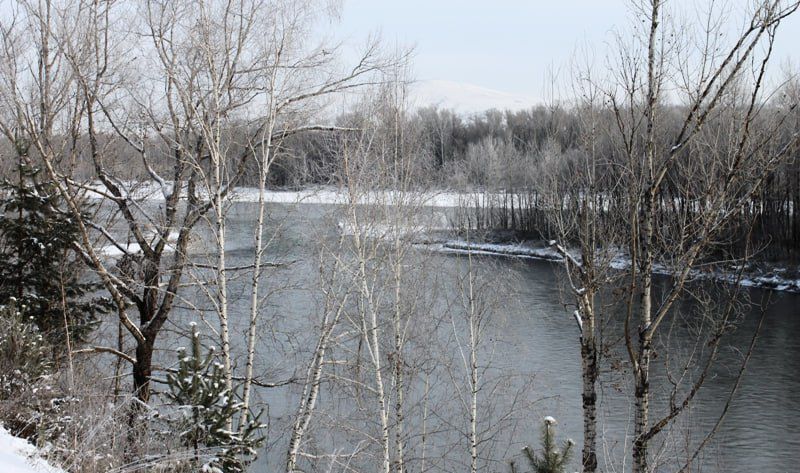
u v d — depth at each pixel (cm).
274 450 1644
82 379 1265
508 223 4666
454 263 2166
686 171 1230
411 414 1716
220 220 1311
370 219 1528
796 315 3331
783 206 3972
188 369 1031
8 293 1312
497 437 1781
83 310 1471
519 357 2458
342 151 1512
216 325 2002
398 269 1555
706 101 1138
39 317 1334
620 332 2558
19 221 1337
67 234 1352
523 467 1636
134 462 897
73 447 919
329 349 1592
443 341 2028
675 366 2397
